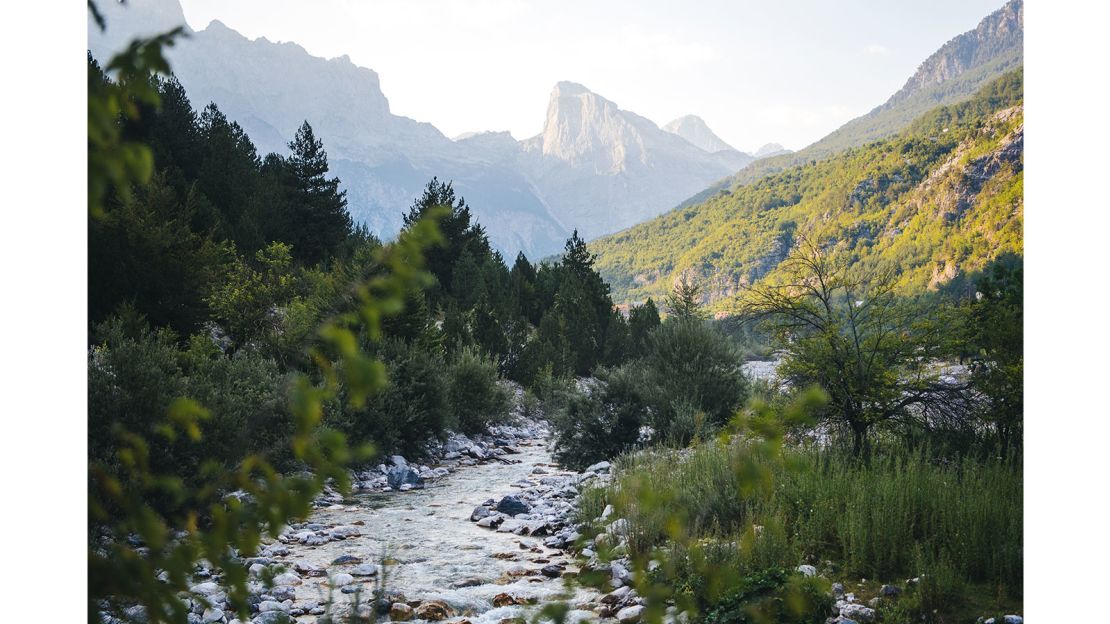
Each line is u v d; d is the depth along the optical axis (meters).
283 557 7.59
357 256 19.91
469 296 38.75
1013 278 9.30
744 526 6.50
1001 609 4.98
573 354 32.12
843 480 7.32
